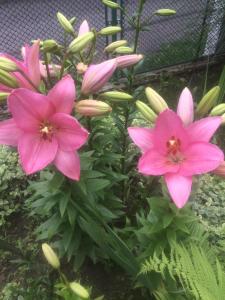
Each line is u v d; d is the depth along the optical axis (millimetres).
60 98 419
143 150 440
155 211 528
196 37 1190
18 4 1189
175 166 427
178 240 576
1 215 832
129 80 684
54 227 644
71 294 484
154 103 463
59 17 567
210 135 432
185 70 1253
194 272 494
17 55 1134
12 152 892
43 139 439
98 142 641
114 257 513
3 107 1005
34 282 655
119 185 752
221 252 645
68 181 557
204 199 798
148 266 492
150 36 1150
